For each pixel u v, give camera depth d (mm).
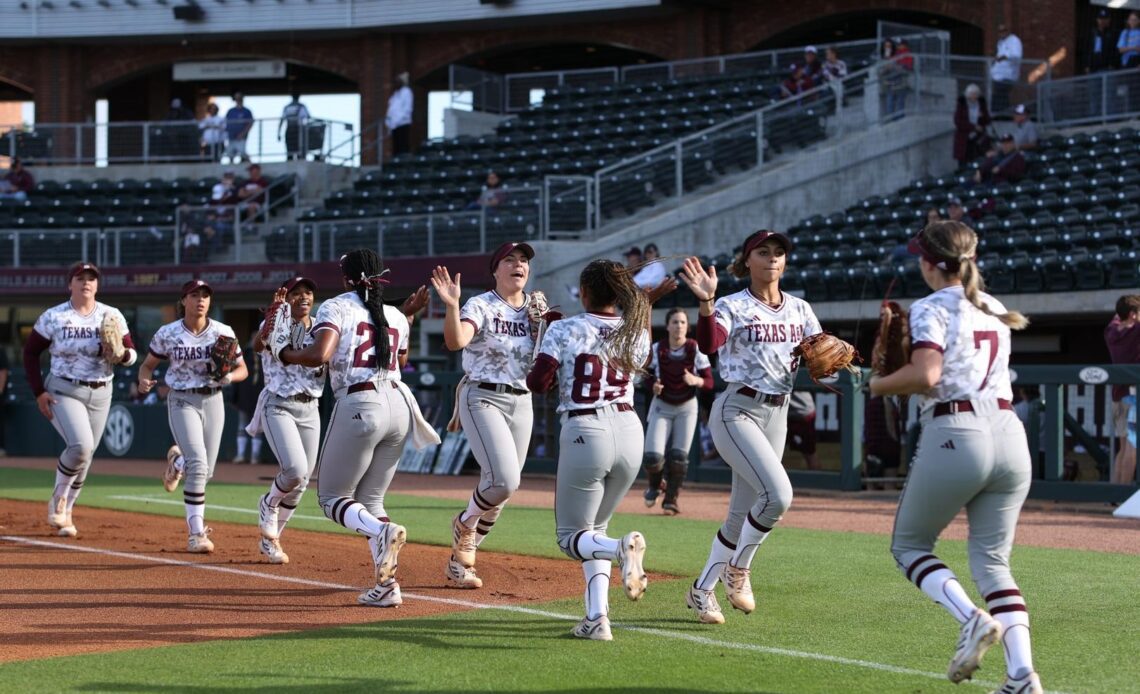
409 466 17891
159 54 34969
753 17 31000
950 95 24109
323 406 18125
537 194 21766
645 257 19188
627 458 6344
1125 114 23188
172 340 9273
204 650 6008
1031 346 18797
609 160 24734
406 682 5375
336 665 5688
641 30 32125
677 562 8883
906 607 7133
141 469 17938
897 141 23250
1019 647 4965
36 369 9945
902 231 19641
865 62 25781
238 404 18766
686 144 24328
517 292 7508
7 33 34031
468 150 27891
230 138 30141
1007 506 5172
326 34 33844
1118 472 12922
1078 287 16953
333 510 7309
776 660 5816
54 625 6641
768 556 9109
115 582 8008
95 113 35469
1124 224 18156
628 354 6195
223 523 11211
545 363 6242
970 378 5109
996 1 27078
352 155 30297
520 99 30719
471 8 32156
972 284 5125
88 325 9961
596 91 28969
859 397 14562
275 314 7504
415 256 22438
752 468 6512
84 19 33969
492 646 6090
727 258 20438
